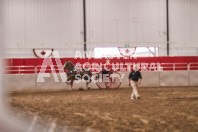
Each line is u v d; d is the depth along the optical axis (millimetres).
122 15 24875
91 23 24516
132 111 9016
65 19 24266
